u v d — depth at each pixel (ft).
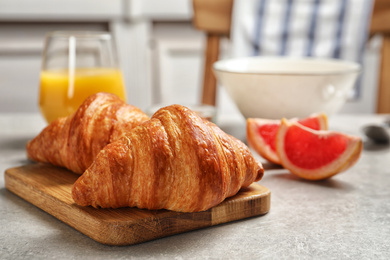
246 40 4.38
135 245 1.86
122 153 1.90
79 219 1.93
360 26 4.38
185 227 1.92
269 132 2.47
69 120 2.19
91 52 2.64
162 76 5.62
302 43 4.41
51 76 2.63
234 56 4.38
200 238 1.90
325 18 4.38
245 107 2.75
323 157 2.28
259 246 1.86
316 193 2.20
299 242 1.88
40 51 5.33
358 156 2.24
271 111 2.71
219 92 5.56
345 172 2.39
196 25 3.86
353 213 2.05
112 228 1.85
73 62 2.63
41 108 2.69
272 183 2.28
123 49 5.43
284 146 2.35
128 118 2.15
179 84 5.69
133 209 1.94
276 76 2.62
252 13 4.35
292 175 2.36
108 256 1.81
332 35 4.40
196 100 5.75
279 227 1.96
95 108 2.15
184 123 1.90
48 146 2.24
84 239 1.90
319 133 2.31
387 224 1.98
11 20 5.20
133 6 5.29
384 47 3.78
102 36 2.67
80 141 2.12
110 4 5.28
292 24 4.38
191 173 1.88
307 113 2.71
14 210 2.07
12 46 5.27
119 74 2.72
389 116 3.09
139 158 1.89
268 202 2.04
